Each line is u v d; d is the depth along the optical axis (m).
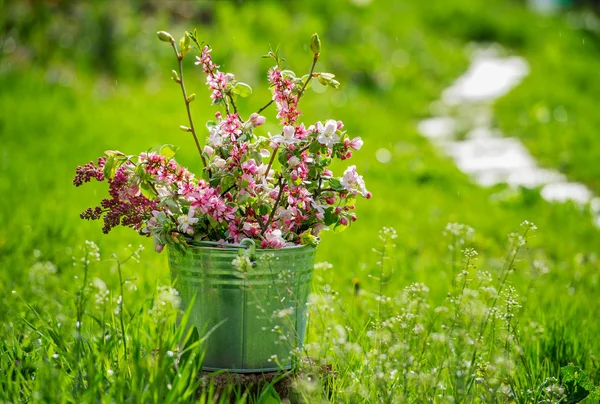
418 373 3.52
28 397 3.36
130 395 3.11
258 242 3.63
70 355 3.44
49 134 10.46
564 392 3.71
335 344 3.78
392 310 4.47
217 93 3.79
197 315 3.61
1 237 6.32
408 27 21.84
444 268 6.32
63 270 5.66
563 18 28.20
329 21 20.12
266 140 3.61
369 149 11.84
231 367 3.60
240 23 18.11
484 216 8.62
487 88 17.75
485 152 12.31
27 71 13.80
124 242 6.55
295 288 3.62
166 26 17.16
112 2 16.95
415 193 9.62
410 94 17.00
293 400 3.58
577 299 5.60
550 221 8.50
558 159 11.51
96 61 15.55
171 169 3.72
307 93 15.55
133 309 4.80
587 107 15.38
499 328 4.09
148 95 13.88
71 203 7.64
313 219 3.75
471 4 25.67
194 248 3.55
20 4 15.38
